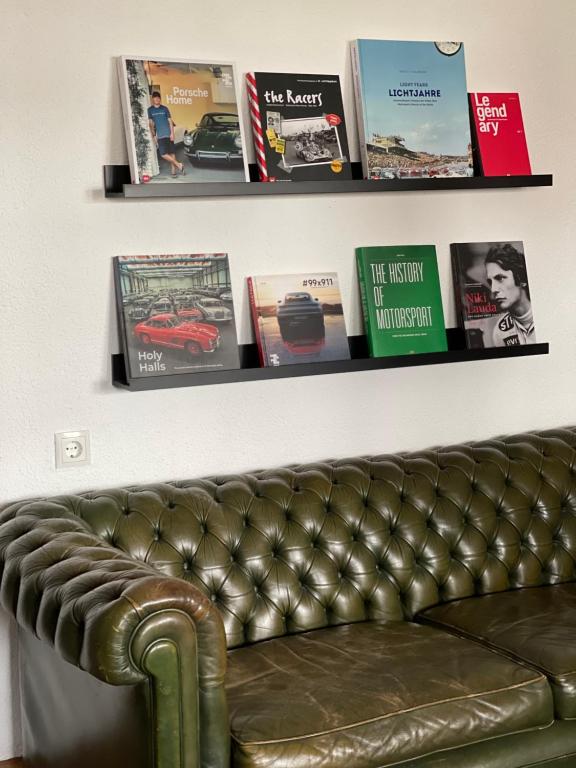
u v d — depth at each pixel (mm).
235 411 3082
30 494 2848
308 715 2197
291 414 3162
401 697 2287
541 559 3135
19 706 2863
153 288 2895
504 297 3402
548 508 3176
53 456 2865
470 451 3219
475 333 3338
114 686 1995
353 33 3201
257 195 3016
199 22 2988
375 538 2922
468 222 3400
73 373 2877
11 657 2848
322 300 3135
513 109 3412
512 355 3334
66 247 2850
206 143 2934
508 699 2357
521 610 2828
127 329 2844
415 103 3227
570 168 3566
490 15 3404
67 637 1957
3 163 2768
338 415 3230
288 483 2924
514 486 3164
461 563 3025
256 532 2785
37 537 2359
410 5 3281
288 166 3053
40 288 2828
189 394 3016
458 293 3369
